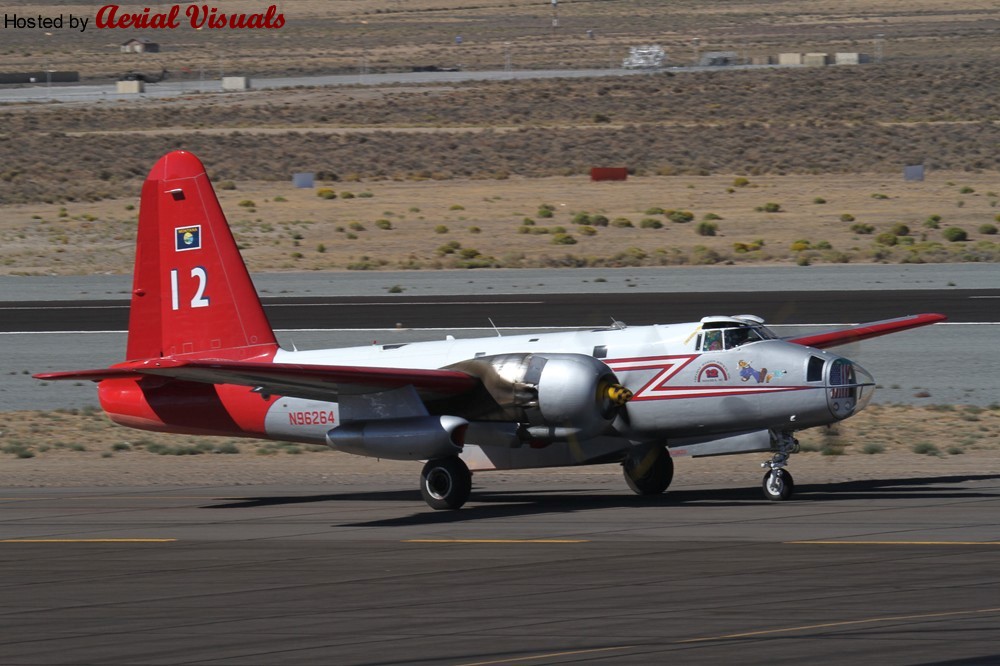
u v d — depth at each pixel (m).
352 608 57.53
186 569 67.38
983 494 85.19
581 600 57.38
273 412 92.88
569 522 78.88
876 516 77.00
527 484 99.12
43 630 55.03
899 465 100.81
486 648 50.03
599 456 88.06
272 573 65.75
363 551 71.25
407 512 85.88
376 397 85.88
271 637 52.81
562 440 84.62
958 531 71.12
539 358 84.00
